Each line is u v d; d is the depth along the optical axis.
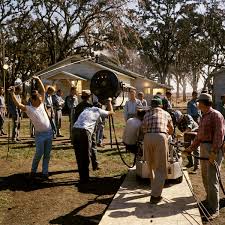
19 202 7.14
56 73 33.66
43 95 8.61
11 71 45.38
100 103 9.65
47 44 47.50
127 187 7.64
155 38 62.69
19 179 8.77
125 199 6.85
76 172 9.44
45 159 8.69
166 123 6.73
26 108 8.24
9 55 44.06
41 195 7.55
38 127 8.38
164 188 7.50
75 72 36.94
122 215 6.04
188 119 8.93
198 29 61.47
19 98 14.16
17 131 14.40
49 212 6.59
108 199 7.26
